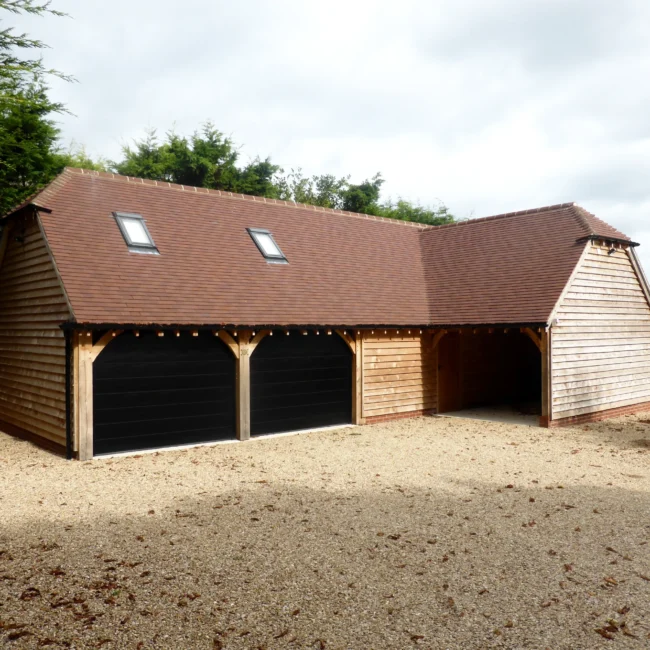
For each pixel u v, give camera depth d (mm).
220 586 5039
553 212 16438
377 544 6059
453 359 16141
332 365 13594
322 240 16219
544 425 13508
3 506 7379
